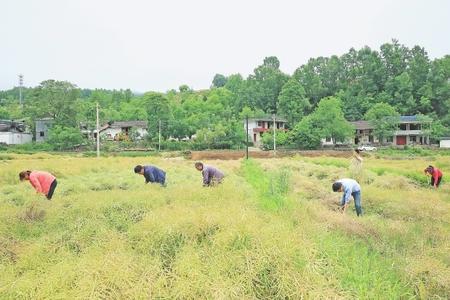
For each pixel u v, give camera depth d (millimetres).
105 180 17266
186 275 5781
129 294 5371
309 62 113938
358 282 5957
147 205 10273
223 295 5230
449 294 6211
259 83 106938
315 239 7453
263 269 5852
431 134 72250
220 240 6586
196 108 88500
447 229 9859
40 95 72688
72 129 66438
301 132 64000
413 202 12602
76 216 9570
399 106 89625
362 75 102438
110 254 6355
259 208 10031
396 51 105000
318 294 5258
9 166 24062
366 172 20828
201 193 11461
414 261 6949
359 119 89938
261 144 68625
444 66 95375
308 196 14664
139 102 100250
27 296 5395
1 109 101062
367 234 8961
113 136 83188
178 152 55844
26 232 8992
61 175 20234
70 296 5273
